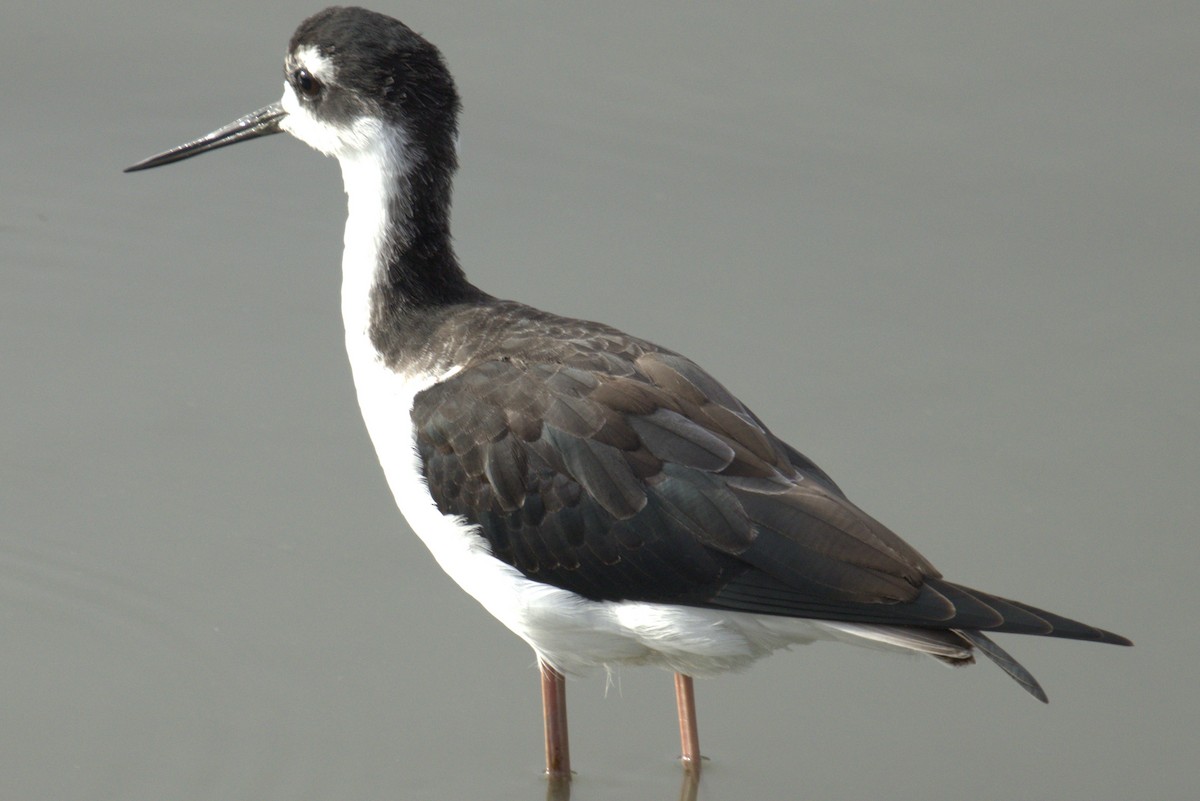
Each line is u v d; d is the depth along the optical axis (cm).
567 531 906
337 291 1402
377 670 1082
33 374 1316
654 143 1525
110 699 1045
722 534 872
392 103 1012
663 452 892
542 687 1012
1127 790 1002
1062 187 1481
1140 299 1382
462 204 1476
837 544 855
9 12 1603
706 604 883
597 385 913
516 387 927
